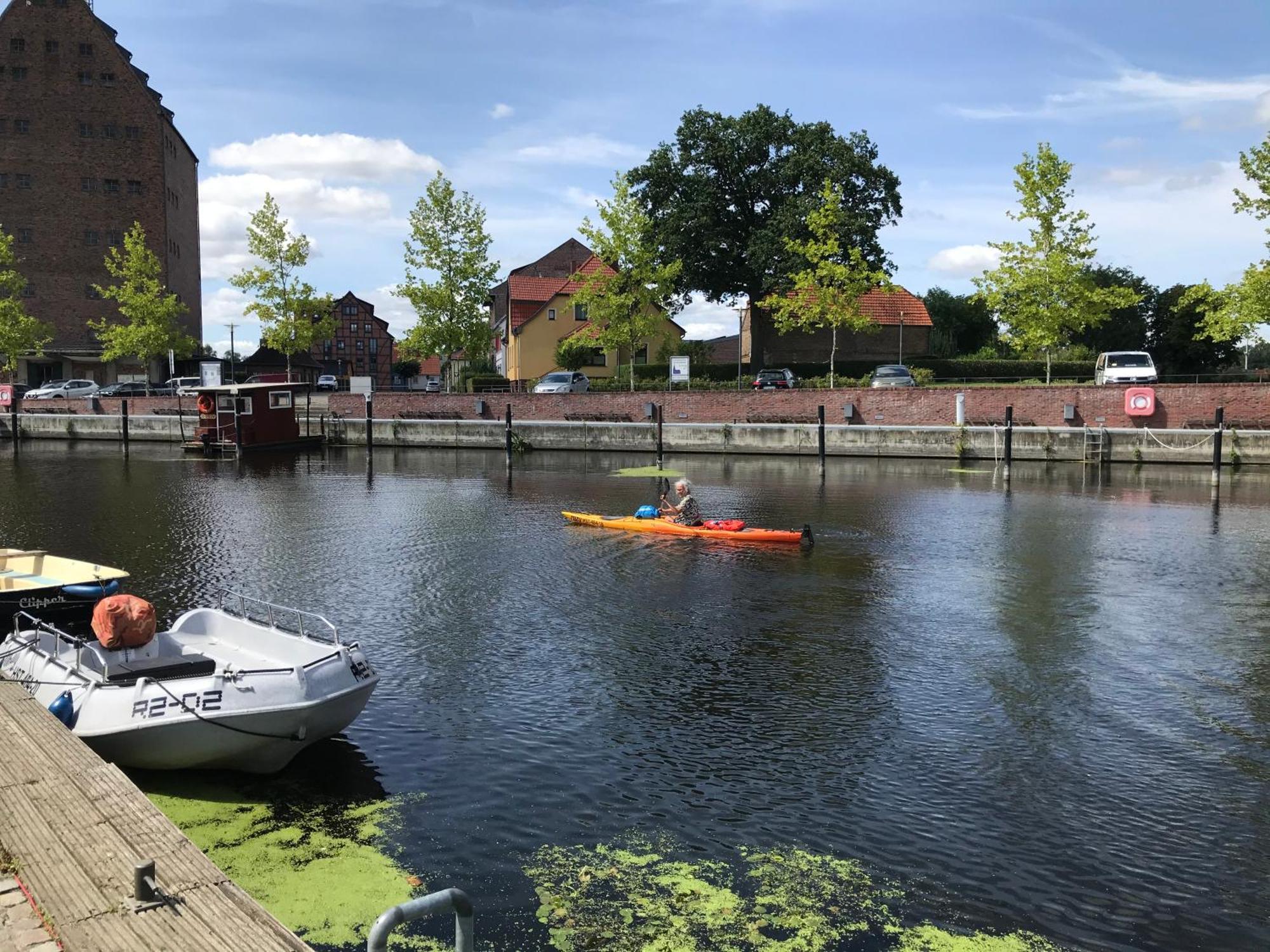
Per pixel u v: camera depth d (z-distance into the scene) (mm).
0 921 5875
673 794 9961
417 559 21438
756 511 28469
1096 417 42781
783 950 7363
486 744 11211
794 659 14383
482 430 50188
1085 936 7602
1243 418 40812
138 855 6664
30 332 66562
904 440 44062
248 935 5621
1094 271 83750
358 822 9328
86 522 26453
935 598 17984
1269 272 40469
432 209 58688
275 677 9938
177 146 88188
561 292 72188
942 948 7406
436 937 7441
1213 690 13102
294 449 50719
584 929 7602
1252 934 7645
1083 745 11227
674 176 62188
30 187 78375
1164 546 22969
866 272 54031
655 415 49281
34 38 77812
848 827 9281
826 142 60656
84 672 10352
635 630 15852
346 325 153375
